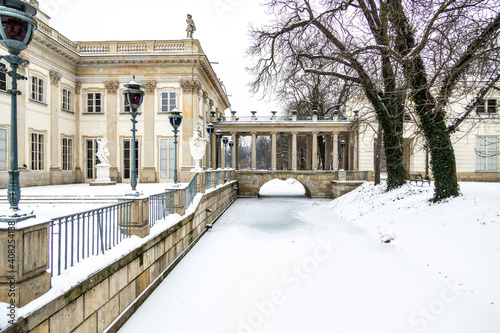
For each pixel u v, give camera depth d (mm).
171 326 5371
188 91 24781
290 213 19031
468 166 30859
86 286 4250
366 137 31547
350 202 20219
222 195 18719
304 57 18109
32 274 3393
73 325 3998
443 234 9289
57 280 3867
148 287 6633
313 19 15125
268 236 12414
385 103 17234
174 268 8469
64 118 23672
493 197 10578
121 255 5336
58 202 12828
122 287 5430
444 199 11750
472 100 11430
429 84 9492
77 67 25125
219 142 20625
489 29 8367
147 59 24547
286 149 49906
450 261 7848
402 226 11555
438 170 12180
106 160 21031
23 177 18969
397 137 17844
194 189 12242
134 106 6953
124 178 25406
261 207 22000
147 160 25094
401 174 18016
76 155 25172
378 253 9703
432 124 12203
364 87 17031
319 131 31547
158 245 7320
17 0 3352
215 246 10836
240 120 32812
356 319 5637
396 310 5938
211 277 7777
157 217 7996
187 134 24719
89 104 25516
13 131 3424
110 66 25156
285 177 29250
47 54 21500
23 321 3102
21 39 3393
